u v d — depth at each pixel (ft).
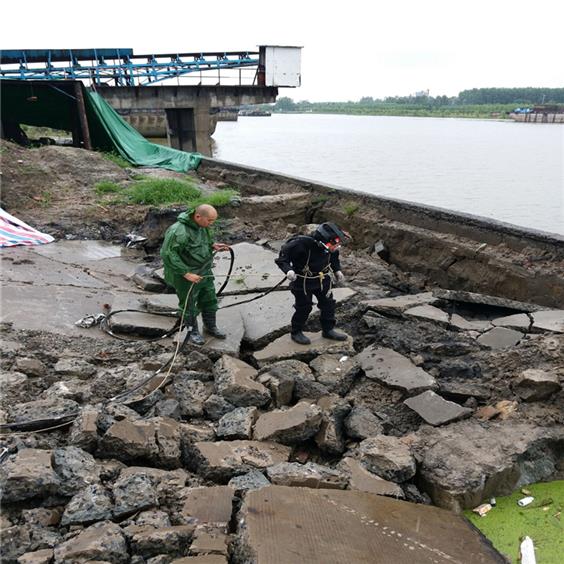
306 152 193.06
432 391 19.84
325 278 22.67
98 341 24.41
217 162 65.00
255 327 25.13
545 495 16.83
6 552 12.83
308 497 14.65
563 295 28.09
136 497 14.38
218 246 23.56
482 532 15.28
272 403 20.13
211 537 13.11
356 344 24.56
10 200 46.78
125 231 43.39
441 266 34.55
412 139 260.62
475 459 16.76
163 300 27.76
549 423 18.38
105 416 17.57
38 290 29.48
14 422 17.52
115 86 102.68
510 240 32.04
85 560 12.37
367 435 18.17
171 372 21.39
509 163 160.97
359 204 42.75
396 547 13.41
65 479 14.83
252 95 109.09
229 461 16.25
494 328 24.40
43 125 83.46
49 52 104.68
